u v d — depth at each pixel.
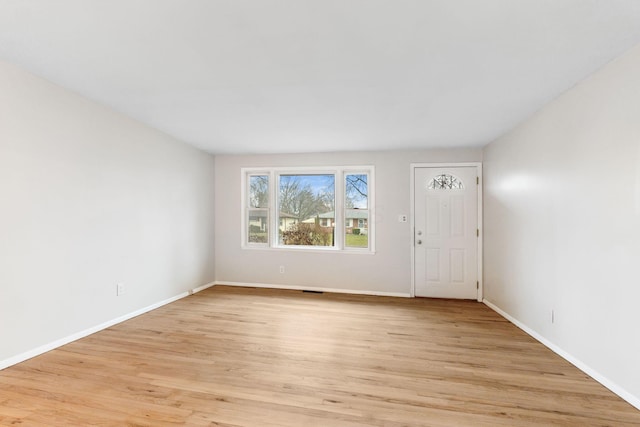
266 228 5.35
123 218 3.56
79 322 3.04
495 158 4.15
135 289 3.73
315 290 5.07
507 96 2.80
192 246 4.82
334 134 4.07
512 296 3.62
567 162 2.64
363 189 5.03
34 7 1.71
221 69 2.43
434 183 4.73
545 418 1.89
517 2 1.60
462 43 2.00
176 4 1.67
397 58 2.21
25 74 2.54
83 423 1.81
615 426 1.82
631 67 2.02
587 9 1.65
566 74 2.38
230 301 4.41
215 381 2.28
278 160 5.25
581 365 2.46
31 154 2.61
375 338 3.11
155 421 1.83
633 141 2.00
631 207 2.02
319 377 2.35
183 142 4.59
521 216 3.42
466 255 4.62
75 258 3.00
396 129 3.82
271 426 1.80
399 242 4.81
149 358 2.64
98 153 3.23
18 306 2.52
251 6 1.68
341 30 1.88
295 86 2.70
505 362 2.60
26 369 2.42
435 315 3.84
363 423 1.83
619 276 2.11
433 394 2.14
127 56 2.26
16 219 2.50
